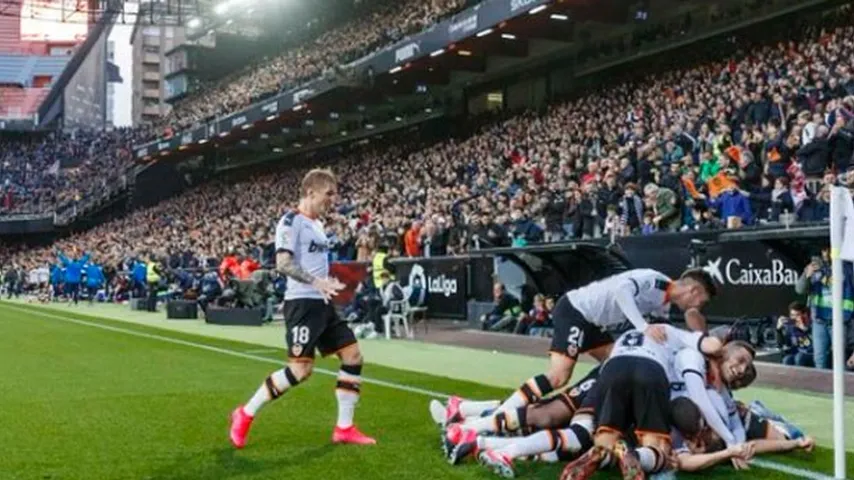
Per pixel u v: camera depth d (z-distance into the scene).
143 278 32.00
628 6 27.52
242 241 31.17
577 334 6.39
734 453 5.75
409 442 6.87
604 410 5.41
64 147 68.50
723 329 8.85
